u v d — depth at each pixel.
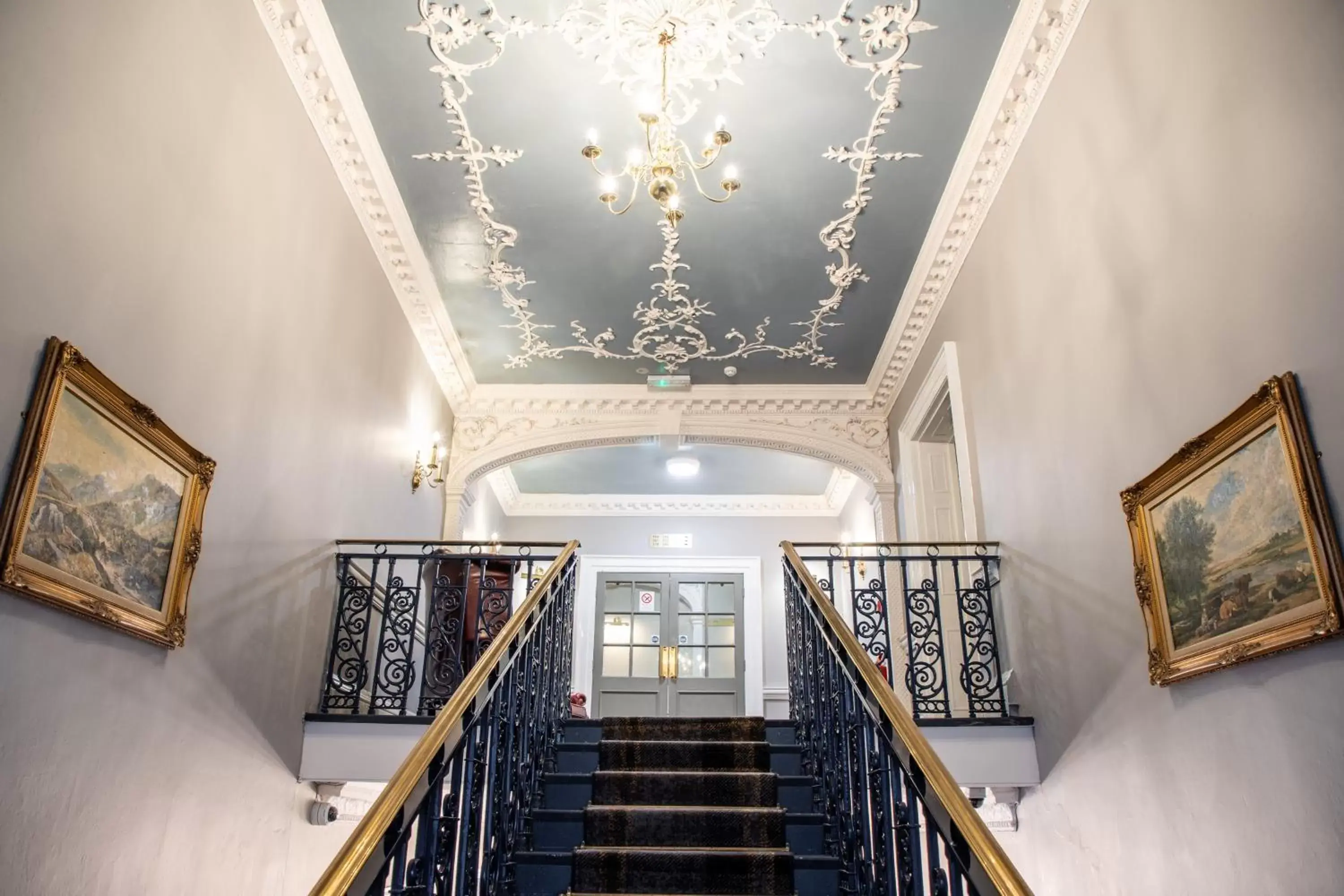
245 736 4.46
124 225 3.43
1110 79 4.35
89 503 3.20
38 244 2.97
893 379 8.30
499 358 8.26
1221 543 3.47
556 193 6.13
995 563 5.89
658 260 6.86
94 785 3.26
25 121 2.90
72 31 3.13
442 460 8.35
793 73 5.17
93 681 3.27
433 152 5.76
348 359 5.88
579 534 11.76
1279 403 3.08
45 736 3.00
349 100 5.27
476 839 3.40
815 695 4.95
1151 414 3.99
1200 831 3.61
